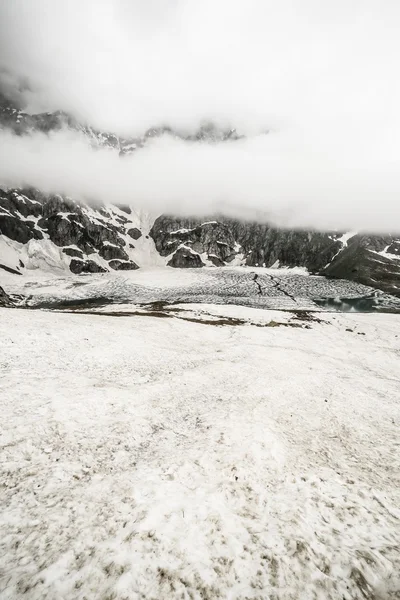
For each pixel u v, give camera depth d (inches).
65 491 347.9
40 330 983.0
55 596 221.8
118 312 2471.7
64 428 482.6
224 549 278.1
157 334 1378.0
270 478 411.5
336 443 579.8
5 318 1037.2
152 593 228.8
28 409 518.6
